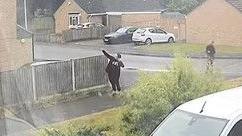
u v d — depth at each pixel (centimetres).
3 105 1226
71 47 3672
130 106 1023
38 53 3081
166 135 739
